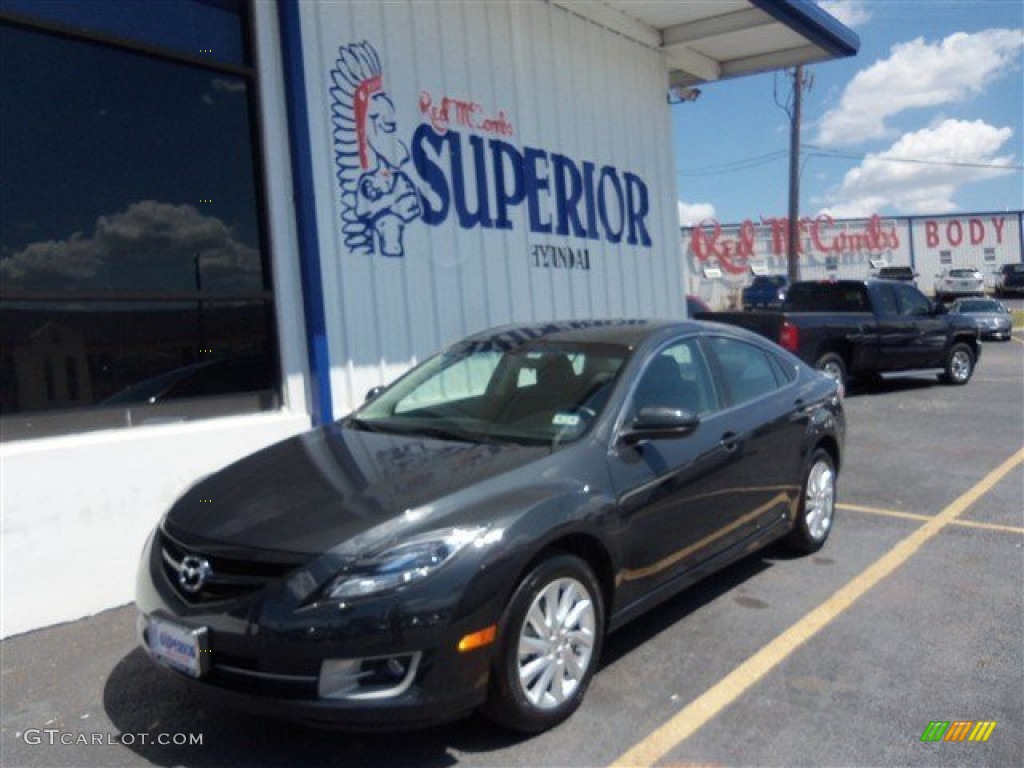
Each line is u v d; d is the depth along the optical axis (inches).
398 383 199.5
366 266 274.7
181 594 133.3
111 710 153.3
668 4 383.6
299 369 252.1
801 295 567.2
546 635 137.7
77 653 180.1
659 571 164.6
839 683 155.9
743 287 1717.5
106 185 215.6
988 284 2079.2
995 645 170.7
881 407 500.7
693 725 141.8
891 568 216.2
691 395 185.0
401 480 143.3
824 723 142.2
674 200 438.6
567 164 364.5
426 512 131.5
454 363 194.7
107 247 215.3
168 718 149.6
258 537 130.5
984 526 251.6
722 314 506.6
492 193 324.8
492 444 159.5
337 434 175.9
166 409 224.4
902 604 192.5
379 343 277.3
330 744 138.6
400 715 121.0
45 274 204.2
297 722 122.6
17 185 200.5
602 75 388.8
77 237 209.9
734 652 169.0
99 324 212.7
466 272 311.4
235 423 233.0
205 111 236.8
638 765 130.6
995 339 1061.8
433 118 300.7
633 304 404.8
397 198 286.0
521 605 132.3
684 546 171.3
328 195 263.6
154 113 225.9
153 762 135.5
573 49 371.2
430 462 150.9
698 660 165.8
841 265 1927.9
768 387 212.5
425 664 122.3
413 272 290.8
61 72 208.8
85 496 201.9
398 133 287.4
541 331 199.0
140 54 223.5
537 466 147.7
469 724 143.0
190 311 231.3
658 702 149.5
